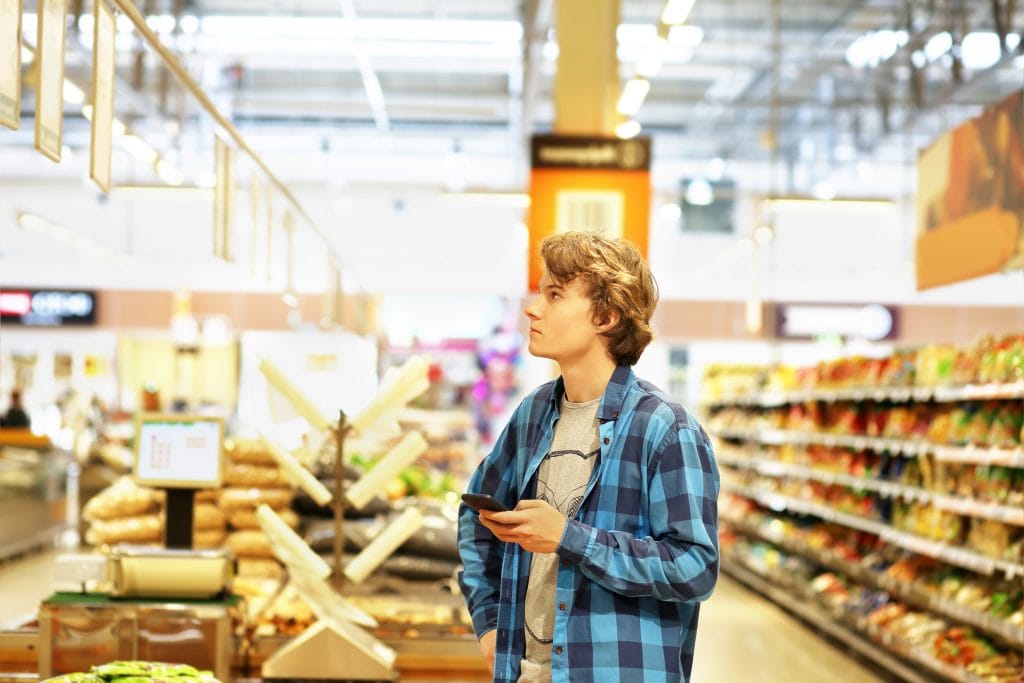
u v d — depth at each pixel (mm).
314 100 15961
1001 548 5004
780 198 11828
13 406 12094
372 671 3559
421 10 12617
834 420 7914
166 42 12422
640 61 8305
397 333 21422
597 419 2016
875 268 21562
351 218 21031
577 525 1829
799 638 7566
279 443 4055
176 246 20844
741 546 10531
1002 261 5180
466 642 3854
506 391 20391
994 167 5297
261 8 12555
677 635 1930
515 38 13320
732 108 16234
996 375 5059
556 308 2031
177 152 15461
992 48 9906
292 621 4031
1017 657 5078
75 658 3459
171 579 3527
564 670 1872
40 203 19859
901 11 11797
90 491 11086
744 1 12422
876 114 15172
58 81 2467
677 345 22984
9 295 20297
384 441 3953
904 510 6434
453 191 13609
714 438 12289
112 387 20438
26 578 9086
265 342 4355
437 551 4508
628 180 7512
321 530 4531
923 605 5965
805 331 21391
